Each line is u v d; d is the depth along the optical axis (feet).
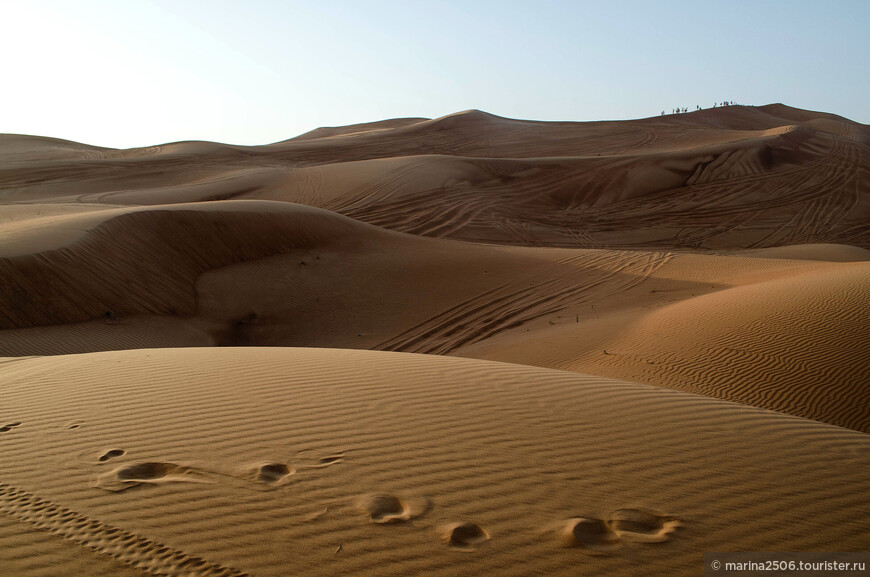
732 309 41.60
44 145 251.39
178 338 49.73
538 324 54.34
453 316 60.18
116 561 9.68
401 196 133.90
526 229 121.29
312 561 9.68
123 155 223.51
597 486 12.28
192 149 212.23
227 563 9.61
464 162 160.56
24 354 39.14
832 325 35.37
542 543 10.28
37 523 10.79
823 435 15.25
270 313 59.57
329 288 65.92
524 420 15.80
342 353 24.09
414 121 443.73
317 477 12.47
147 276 55.98
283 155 219.00
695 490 12.18
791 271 62.39
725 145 183.93
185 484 12.17
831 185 158.92
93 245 54.13
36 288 46.14
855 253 96.17
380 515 11.05
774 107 462.60
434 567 9.59
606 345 40.52
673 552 10.14
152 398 17.40
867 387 29.07
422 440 14.38
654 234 123.44
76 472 12.78
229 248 67.10
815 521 11.11
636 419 16.05
